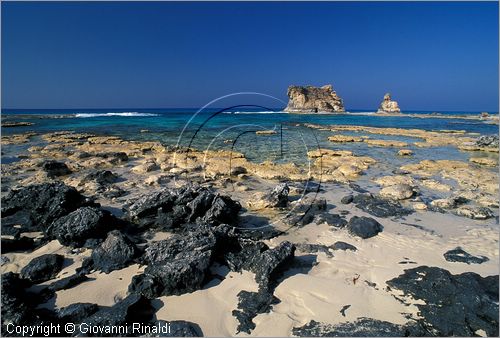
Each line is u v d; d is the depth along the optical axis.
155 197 9.89
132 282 6.49
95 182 13.45
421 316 5.85
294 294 6.47
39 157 20.22
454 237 9.15
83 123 50.91
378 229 9.42
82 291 6.47
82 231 8.12
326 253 8.11
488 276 6.98
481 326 5.55
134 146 25.14
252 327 5.62
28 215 9.41
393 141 32.03
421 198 12.84
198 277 6.57
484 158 21.83
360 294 6.48
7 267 7.20
